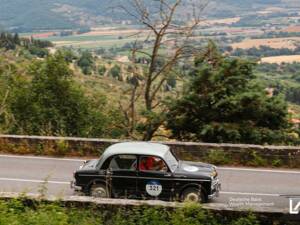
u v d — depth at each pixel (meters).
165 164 18.12
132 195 18.16
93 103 38.12
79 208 14.23
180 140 32.38
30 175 22.91
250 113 30.81
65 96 37.03
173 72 34.44
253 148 24.73
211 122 30.52
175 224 12.98
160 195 18.00
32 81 37.34
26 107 36.50
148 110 32.59
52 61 37.34
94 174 18.33
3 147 27.41
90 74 82.25
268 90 32.50
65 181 21.88
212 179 18.05
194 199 17.83
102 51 100.38
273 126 31.25
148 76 34.75
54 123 36.16
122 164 18.28
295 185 21.52
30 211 13.77
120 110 36.72
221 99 30.59
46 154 26.80
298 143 29.81
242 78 31.42
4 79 37.94
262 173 23.39
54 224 12.86
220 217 13.40
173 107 31.75
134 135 34.62
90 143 26.44
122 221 13.58
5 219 12.76
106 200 14.28
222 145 24.91
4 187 20.92
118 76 77.06
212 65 33.25
